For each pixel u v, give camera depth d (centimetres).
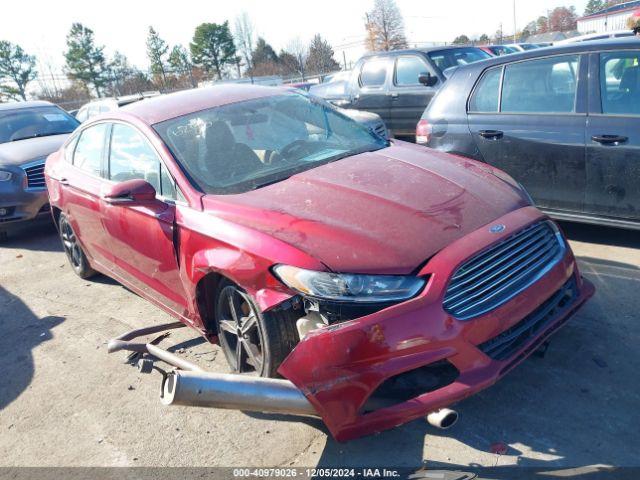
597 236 538
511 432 297
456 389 273
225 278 337
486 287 289
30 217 760
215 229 333
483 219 310
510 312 291
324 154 412
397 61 972
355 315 273
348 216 310
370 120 757
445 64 943
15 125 894
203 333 376
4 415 379
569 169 495
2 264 699
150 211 389
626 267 465
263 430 326
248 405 272
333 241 291
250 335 330
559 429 295
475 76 557
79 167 516
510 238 305
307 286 279
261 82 3017
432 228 298
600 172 478
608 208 482
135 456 320
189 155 392
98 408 370
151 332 418
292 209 323
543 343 322
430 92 922
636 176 461
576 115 489
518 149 522
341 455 297
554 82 507
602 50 482
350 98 1035
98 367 420
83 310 525
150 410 360
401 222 302
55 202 559
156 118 426
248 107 446
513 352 294
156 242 390
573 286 342
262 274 299
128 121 442
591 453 277
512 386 332
